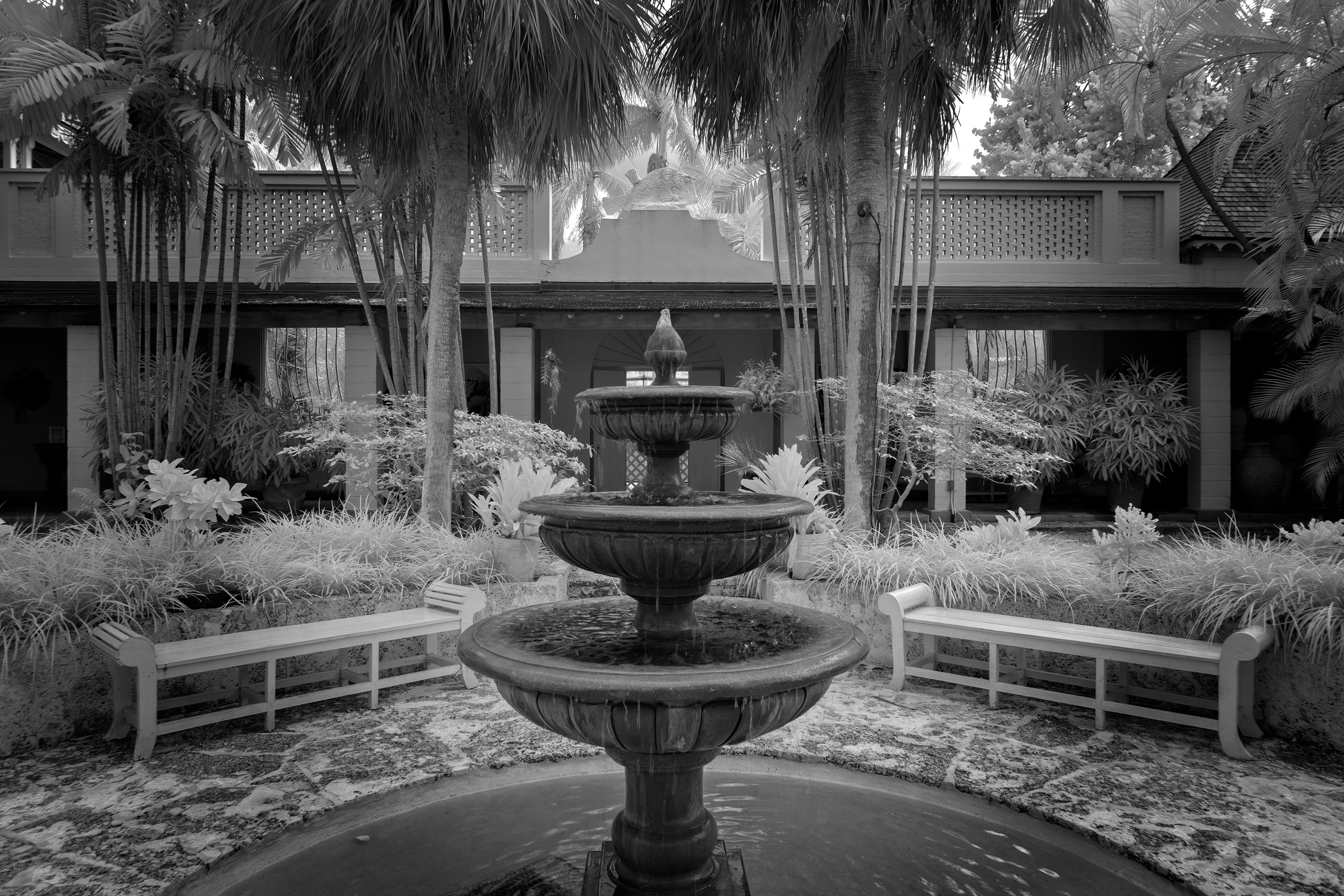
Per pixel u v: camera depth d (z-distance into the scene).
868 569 5.03
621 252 10.68
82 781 3.08
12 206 10.09
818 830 2.73
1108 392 10.23
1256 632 3.41
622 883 2.28
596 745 2.16
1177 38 8.77
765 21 5.10
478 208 7.83
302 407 9.77
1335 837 2.62
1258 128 8.39
